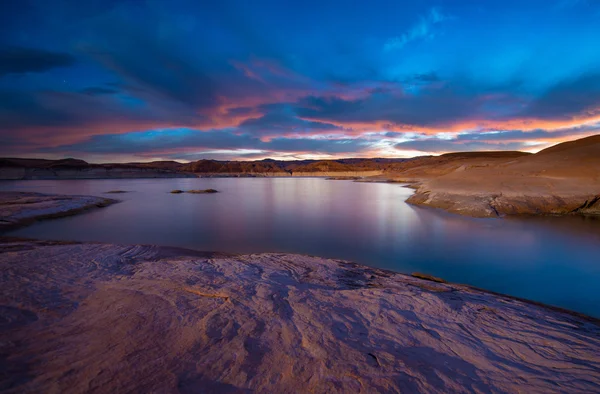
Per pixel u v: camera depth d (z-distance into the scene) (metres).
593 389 2.24
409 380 2.23
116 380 2.05
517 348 2.89
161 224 14.45
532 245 9.79
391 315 3.52
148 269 5.42
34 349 2.45
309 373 2.26
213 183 65.56
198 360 2.38
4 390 1.87
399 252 9.15
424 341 2.93
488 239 10.66
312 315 3.39
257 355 2.50
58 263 5.72
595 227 12.53
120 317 3.16
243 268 5.64
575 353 2.82
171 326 2.98
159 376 2.13
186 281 4.54
